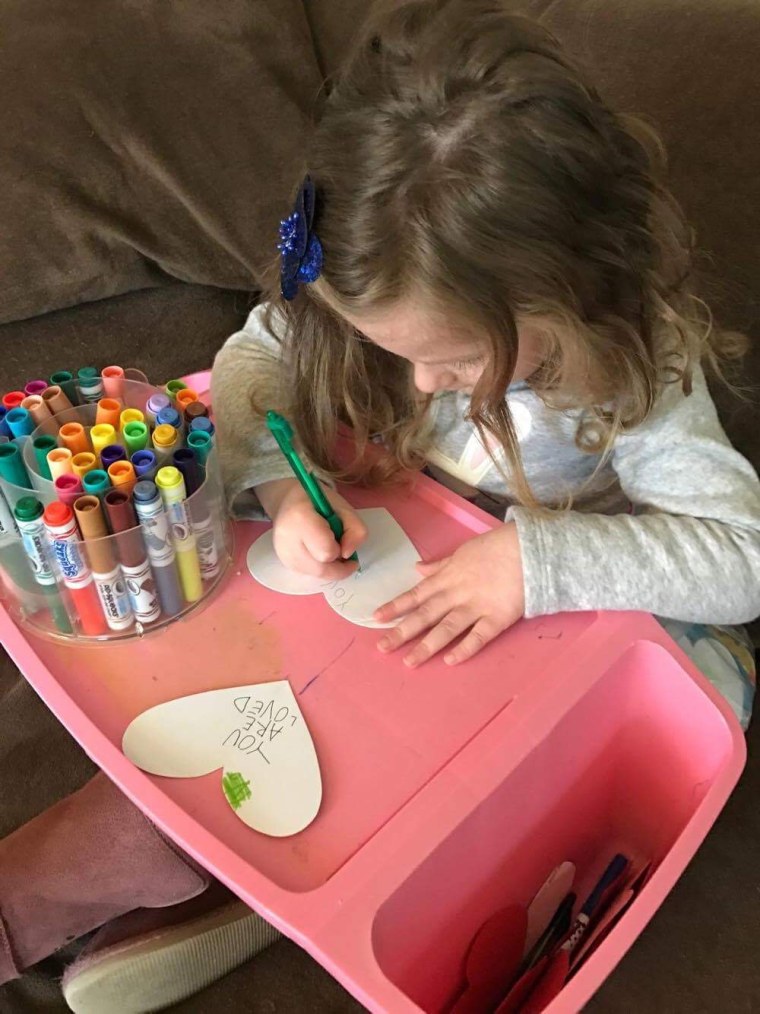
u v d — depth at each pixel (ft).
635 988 2.30
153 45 3.14
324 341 2.55
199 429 2.17
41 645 2.21
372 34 2.01
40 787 2.76
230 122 3.18
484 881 2.08
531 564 2.26
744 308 2.49
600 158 1.84
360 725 2.06
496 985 2.34
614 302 2.02
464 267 1.83
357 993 1.66
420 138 1.80
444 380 2.24
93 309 3.34
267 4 3.25
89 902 2.44
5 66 3.02
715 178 2.48
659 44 2.57
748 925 2.41
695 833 1.92
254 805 1.92
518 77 1.77
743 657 2.66
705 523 2.40
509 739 2.00
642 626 2.22
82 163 3.07
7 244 3.05
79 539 1.99
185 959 2.38
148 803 1.89
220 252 3.28
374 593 2.34
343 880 1.77
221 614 2.28
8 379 3.25
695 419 2.52
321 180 1.95
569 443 2.71
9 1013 2.52
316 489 2.36
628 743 2.34
